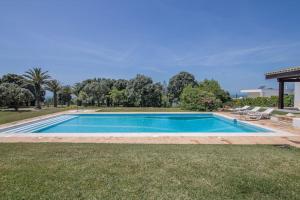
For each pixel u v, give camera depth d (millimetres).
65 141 7703
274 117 13570
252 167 4555
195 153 5613
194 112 18781
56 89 37125
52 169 4398
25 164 4703
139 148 6266
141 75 31938
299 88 21297
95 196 3318
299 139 7922
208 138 8141
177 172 4258
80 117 18031
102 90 34344
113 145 6777
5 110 24922
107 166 4574
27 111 22547
